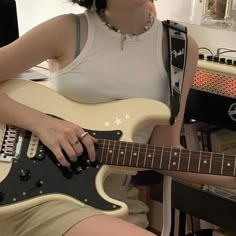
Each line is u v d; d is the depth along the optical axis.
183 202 1.67
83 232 1.01
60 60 1.31
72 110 1.28
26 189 1.18
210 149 1.71
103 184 1.26
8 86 1.31
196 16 1.87
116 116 1.25
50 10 2.54
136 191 1.46
